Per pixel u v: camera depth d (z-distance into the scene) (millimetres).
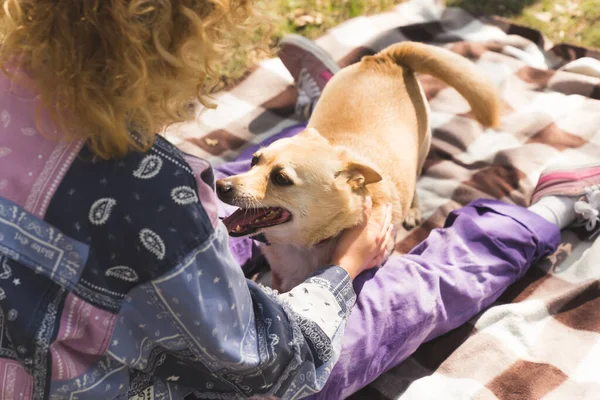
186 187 1320
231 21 1304
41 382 1357
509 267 2705
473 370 2512
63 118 1215
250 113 3828
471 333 2688
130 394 1579
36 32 1151
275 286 2887
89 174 1265
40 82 1189
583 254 3023
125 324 1393
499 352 2562
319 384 1826
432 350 2662
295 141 2535
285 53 3676
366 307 2316
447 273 2580
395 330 2350
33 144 1262
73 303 1306
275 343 1638
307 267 2701
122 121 1193
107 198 1271
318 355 1813
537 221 2828
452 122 3775
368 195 2559
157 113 1323
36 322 1271
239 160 3375
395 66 3193
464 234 2758
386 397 2490
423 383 2488
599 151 3545
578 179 3041
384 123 2980
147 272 1322
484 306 2734
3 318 1299
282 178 2391
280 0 4645
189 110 1596
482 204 2914
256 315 1671
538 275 2975
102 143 1224
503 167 3510
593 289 2760
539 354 2566
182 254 1326
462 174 3516
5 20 1184
